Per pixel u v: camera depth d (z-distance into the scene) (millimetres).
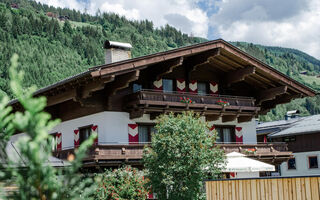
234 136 23719
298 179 9789
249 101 22828
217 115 21672
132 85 20031
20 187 3590
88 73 16188
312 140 35531
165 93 19438
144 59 17531
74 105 21094
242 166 16734
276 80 22875
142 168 18672
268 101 25172
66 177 3711
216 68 23375
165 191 14359
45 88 19078
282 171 38031
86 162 17719
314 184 9492
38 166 3494
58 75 125188
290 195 9883
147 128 20359
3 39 124250
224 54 21406
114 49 20859
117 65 16719
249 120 23250
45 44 140000
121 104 19453
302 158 36219
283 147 24172
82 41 149750
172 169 14055
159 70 20062
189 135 14312
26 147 3326
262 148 22875
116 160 17828
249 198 10648
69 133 21250
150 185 14797
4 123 3480
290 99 23984
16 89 3375
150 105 19094
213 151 14742
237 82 24203
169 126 14633
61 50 141125
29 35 140375
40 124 3334
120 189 14930
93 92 18688
